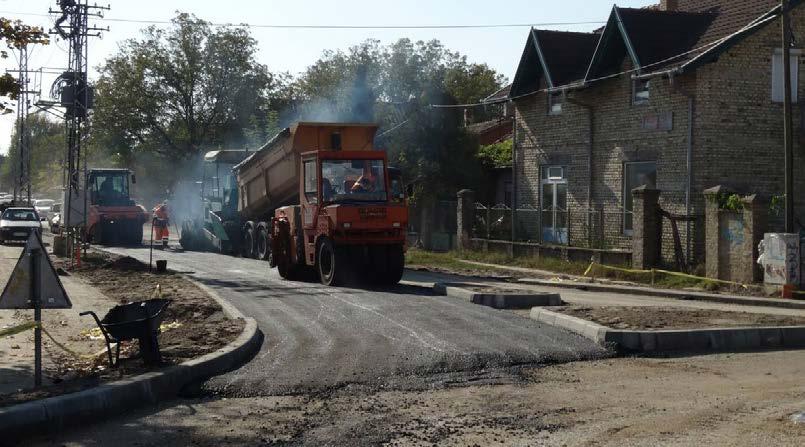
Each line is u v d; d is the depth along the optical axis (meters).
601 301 17.61
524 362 10.67
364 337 12.02
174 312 14.91
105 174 40.31
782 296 18.11
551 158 29.12
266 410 8.48
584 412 8.27
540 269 25.73
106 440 7.51
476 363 10.45
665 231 23.75
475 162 35.94
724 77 23.12
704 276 21.16
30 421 7.62
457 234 32.00
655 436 7.35
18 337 12.52
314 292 17.33
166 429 7.84
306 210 20.17
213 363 10.05
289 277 21.42
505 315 13.98
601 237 25.52
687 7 28.03
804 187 23.77
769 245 18.55
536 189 30.05
